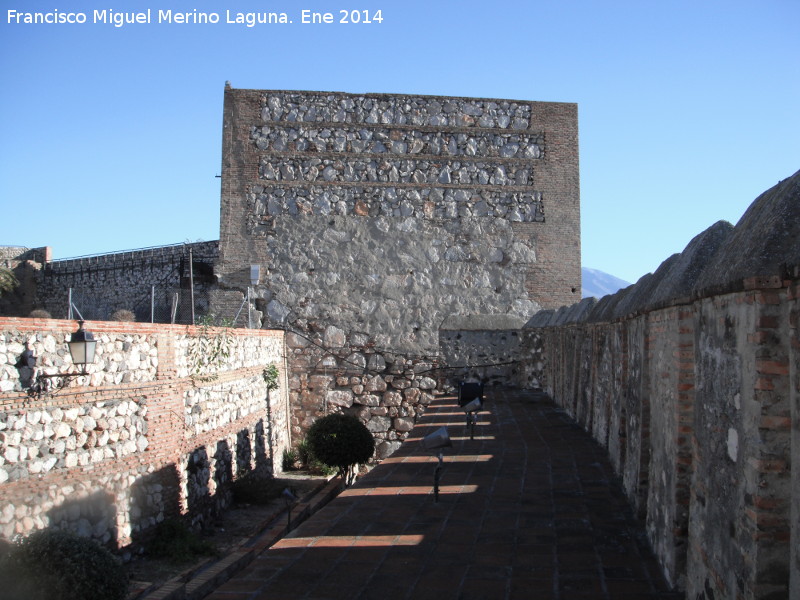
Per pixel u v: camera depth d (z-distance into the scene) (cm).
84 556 765
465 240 2302
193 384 1327
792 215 434
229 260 2256
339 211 2281
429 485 972
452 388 2239
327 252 2269
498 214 2316
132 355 1126
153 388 1172
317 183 2281
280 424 2098
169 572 1057
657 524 663
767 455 408
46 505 931
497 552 686
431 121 2322
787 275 397
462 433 1403
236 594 590
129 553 1083
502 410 1717
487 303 2288
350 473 1889
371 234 2284
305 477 1986
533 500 875
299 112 2294
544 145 2347
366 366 2248
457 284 2286
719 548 480
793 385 393
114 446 1070
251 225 2266
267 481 1767
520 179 2334
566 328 1670
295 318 2248
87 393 1018
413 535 744
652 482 699
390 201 2294
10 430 886
